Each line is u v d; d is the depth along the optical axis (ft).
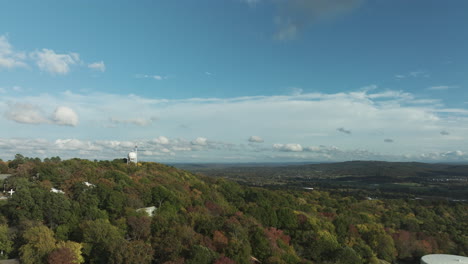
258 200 498.28
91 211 266.36
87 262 221.05
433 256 327.47
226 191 538.88
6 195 312.09
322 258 291.58
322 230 342.44
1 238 219.00
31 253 204.95
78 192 305.53
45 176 360.48
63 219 257.96
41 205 257.96
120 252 201.77
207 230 270.67
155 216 272.72
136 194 334.24
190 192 437.17
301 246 310.45
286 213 360.07
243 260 223.71
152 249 218.59
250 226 290.56
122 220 256.73
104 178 369.09
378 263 318.86
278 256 249.96
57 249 202.80
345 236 356.79
